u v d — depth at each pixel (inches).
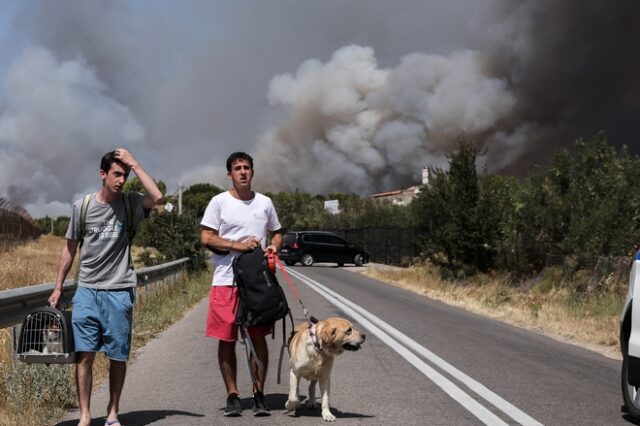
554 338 455.8
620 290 593.9
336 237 1497.3
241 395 266.4
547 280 690.8
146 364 330.6
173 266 724.7
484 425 220.2
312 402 241.8
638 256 244.7
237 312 230.5
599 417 235.6
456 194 889.5
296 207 2925.7
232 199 241.0
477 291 761.6
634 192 700.7
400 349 379.9
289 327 483.8
